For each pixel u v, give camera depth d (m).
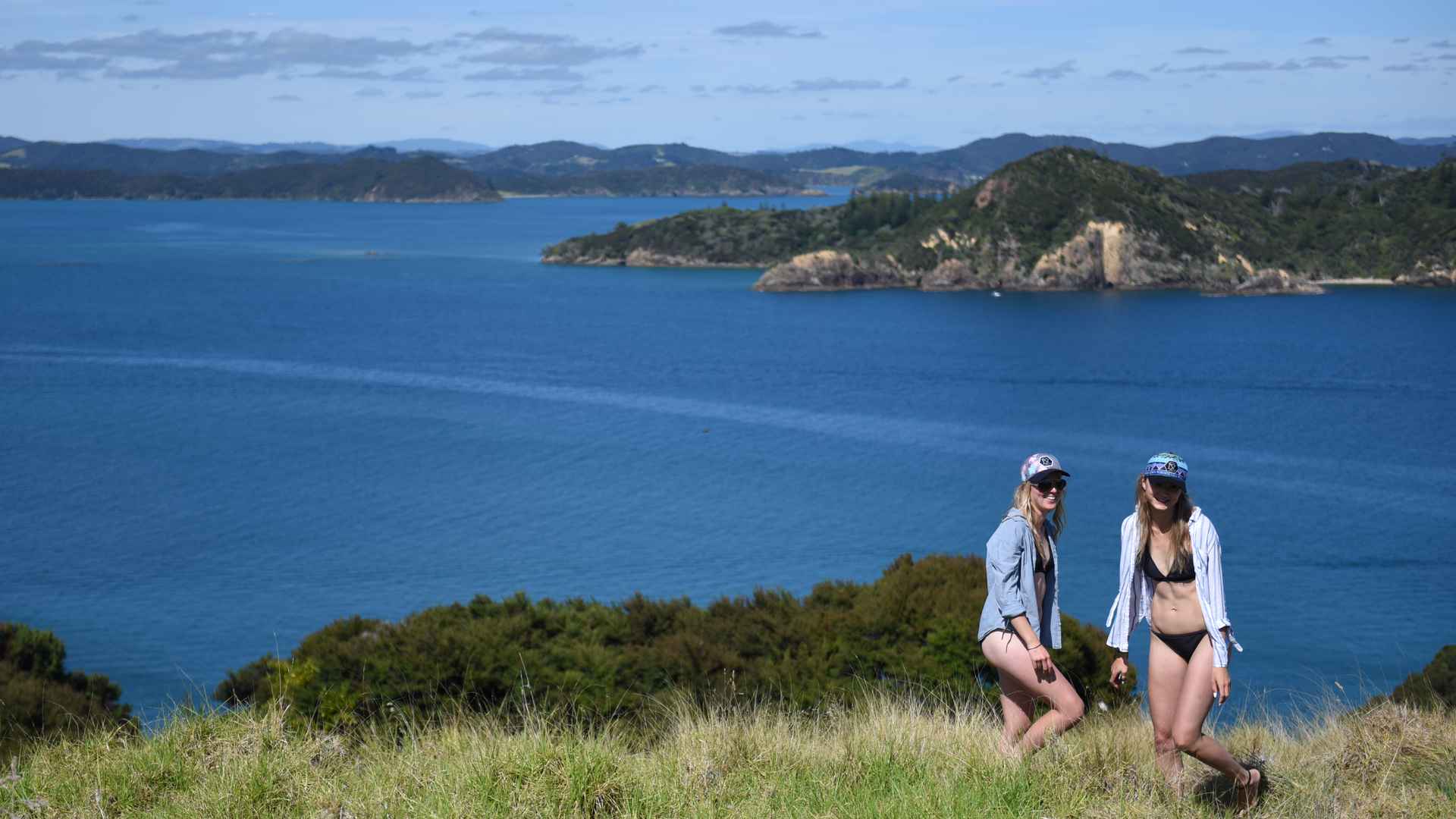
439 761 6.44
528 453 85.25
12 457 81.50
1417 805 6.12
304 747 6.84
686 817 5.70
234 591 47.97
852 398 117.12
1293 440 94.88
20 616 44.00
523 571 51.91
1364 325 185.25
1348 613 45.09
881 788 6.03
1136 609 6.41
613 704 10.35
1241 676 35.22
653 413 105.75
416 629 10.89
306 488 71.81
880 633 12.23
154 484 72.94
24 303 198.75
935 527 62.62
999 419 105.00
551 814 5.61
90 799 6.07
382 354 145.12
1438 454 88.31
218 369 130.62
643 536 59.72
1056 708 6.83
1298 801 6.18
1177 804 5.95
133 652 38.91
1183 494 6.26
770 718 8.20
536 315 194.00
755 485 74.06
